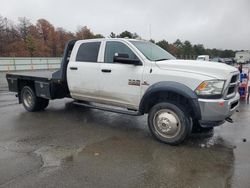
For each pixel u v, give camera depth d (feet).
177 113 15.62
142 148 15.65
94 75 19.86
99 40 20.13
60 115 23.82
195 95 15.08
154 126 16.72
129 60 17.42
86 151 15.24
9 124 20.85
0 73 95.66
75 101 23.56
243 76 32.40
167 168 13.03
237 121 21.59
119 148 15.66
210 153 14.84
